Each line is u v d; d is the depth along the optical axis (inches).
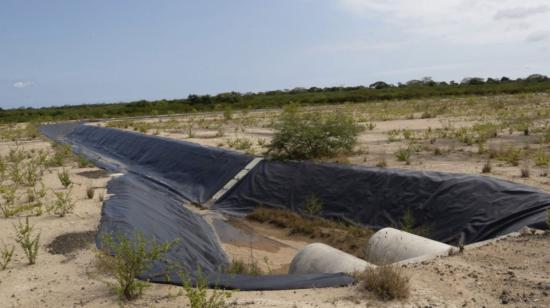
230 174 652.1
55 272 299.9
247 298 243.3
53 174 658.8
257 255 447.5
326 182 547.8
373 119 1244.5
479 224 394.6
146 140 953.5
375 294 240.2
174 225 457.1
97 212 438.9
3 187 531.5
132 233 366.6
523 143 711.7
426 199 451.5
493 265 277.4
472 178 441.7
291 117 663.8
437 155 653.3
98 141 1191.6
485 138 764.0
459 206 422.9
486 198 412.2
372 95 2529.5
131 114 2245.3
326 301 235.6
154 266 290.4
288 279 268.1
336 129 653.9
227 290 259.8
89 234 371.6
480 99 1914.4
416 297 237.1
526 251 294.7
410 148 696.4
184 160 765.9
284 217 532.4
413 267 281.6
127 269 254.2
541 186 452.4
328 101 2438.5
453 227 411.5
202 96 2625.5
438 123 1083.3
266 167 624.4
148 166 834.8
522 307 222.1
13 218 425.1
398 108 1635.1
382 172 508.4
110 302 247.1
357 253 433.1
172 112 2203.5
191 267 358.3
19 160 783.7
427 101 1989.4
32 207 451.5
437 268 275.9
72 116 2206.0
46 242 357.7
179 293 250.8
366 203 494.6
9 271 304.3
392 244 337.4
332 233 477.4
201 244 442.0
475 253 300.7
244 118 1520.7
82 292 265.6
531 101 1600.6
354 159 652.7
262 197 587.8
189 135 1026.7
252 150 740.0
